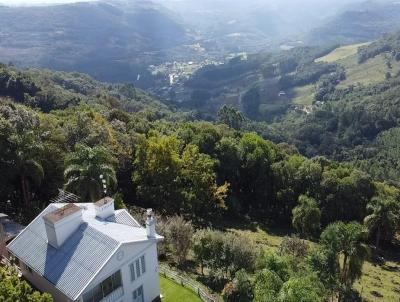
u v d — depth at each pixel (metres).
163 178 69.75
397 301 57.19
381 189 92.50
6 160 55.09
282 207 96.19
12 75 144.00
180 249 51.34
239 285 42.69
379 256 77.06
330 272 46.53
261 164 96.38
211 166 77.75
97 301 32.84
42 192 61.28
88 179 50.38
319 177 93.62
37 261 34.72
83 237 35.00
